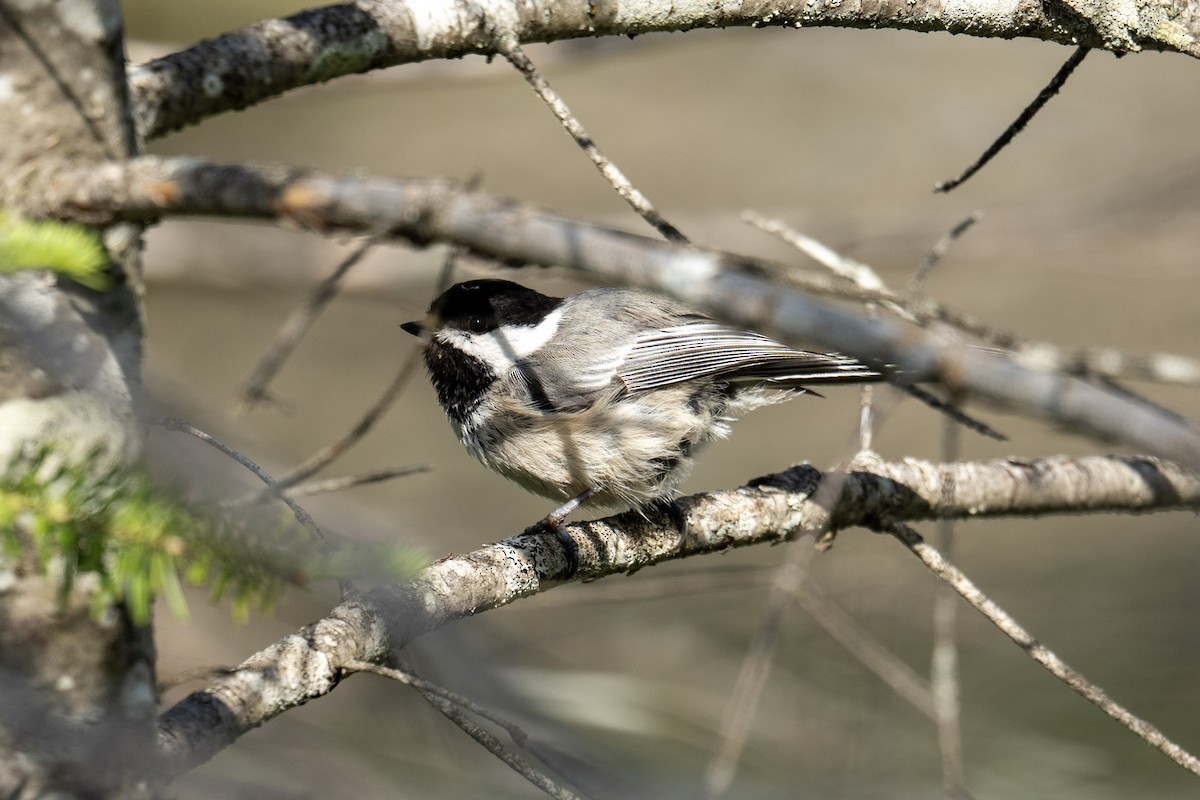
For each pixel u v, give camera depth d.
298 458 16.03
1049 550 14.59
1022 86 20.50
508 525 15.32
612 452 8.63
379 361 17.89
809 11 6.55
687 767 10.03
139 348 4.39
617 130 20.31
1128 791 10.77
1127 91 19.98
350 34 6.42
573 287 13.89
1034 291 18.75
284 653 5.14
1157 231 15.19
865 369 8.46
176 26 17.75
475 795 9.51
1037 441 17.09
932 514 8.02
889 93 20.62
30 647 4.02
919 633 11.10
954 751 6.82
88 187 3.91
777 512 7.78
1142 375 4.48
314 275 14.09
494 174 19.34
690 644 12.48
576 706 10.18
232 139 19.64
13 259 3.49
